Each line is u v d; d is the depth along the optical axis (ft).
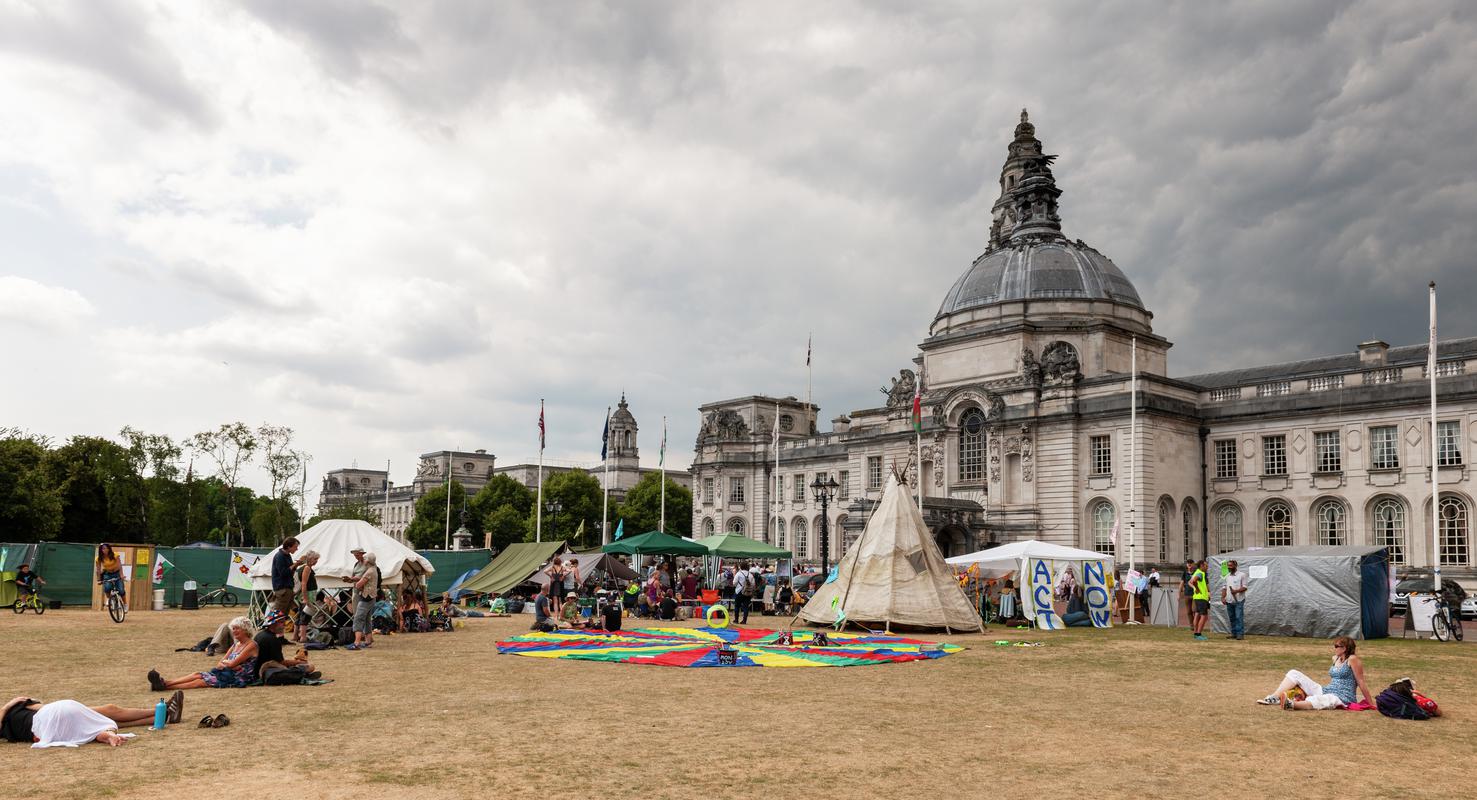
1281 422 263.90
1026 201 344.08
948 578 149.18
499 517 501.56
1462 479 232.73
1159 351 316.19
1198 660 106.11
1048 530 274.98
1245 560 151.33
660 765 49.60
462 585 219.00
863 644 122.11
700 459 436.35
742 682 82.89
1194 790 45.42
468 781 45.88
